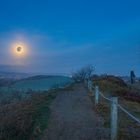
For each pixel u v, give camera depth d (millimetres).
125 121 16969
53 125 16422
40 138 14070
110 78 50500
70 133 14781
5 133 15750
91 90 33906
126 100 31844
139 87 49781
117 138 13078
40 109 21656
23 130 15617
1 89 46750
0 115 21547
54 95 32594
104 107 21938
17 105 26172
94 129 15469
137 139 13492
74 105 24562
